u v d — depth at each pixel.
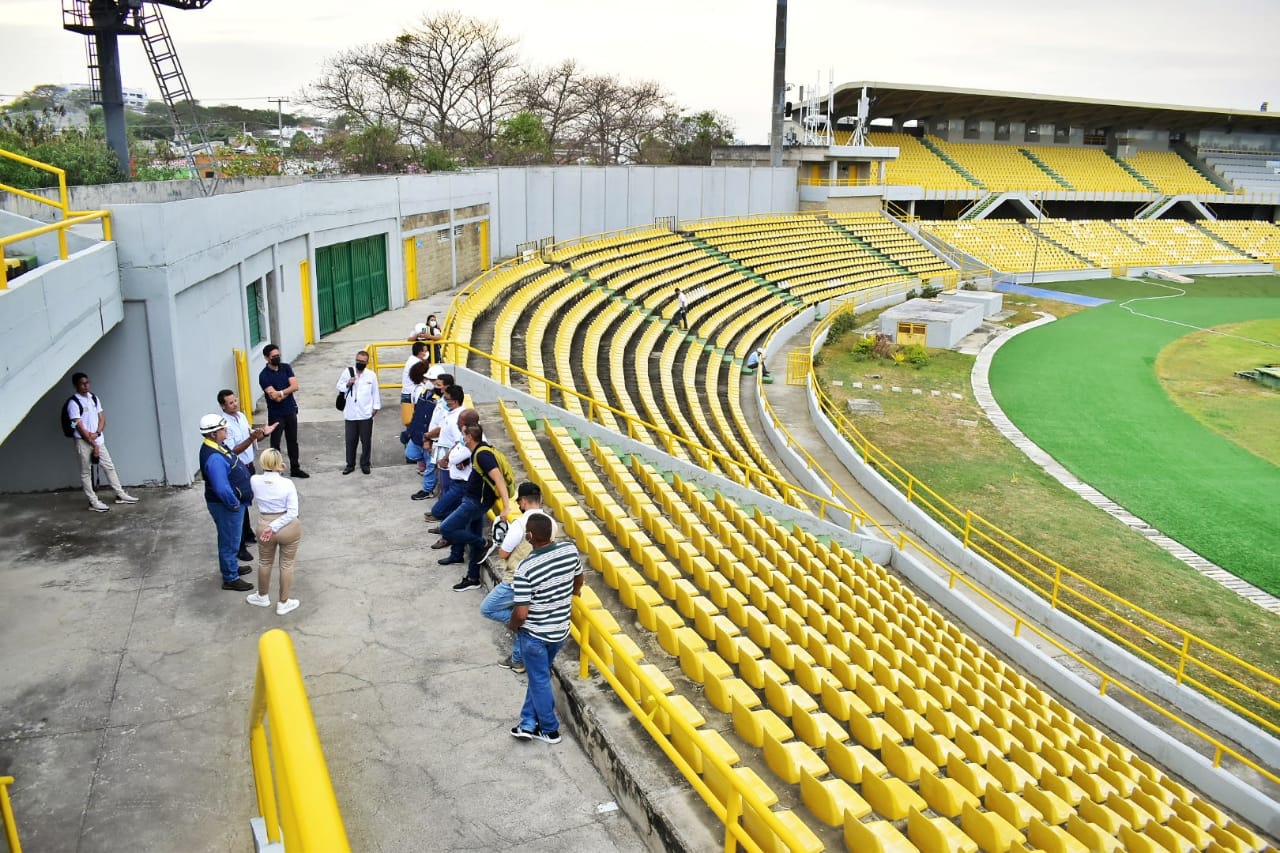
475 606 8.80
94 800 6.03
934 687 11.15
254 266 15.96
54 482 11.38
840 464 24.69
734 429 26.16
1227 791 11.93
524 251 34.22
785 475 23.86
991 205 66.25
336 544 10.11
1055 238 64.62
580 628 7.05
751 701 7.75
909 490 20.70
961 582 17.91
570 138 67.81
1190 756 12.39
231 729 6.84
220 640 8.04
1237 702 14.11
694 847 5.24
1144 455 26.20
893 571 18.36
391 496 11.60
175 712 7.01
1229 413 30.50
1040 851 7.79
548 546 6.34
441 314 24.97
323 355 19.38
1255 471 25.02
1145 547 19.88
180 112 33.19
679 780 5.86
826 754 7.73
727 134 74.62
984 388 33.28
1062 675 14.35
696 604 9.74
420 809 5.97
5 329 7.26
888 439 26.80
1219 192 74.69
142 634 8.09
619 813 6.05
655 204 46.03
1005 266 59.06
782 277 45.41
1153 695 14.29
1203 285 59.66
